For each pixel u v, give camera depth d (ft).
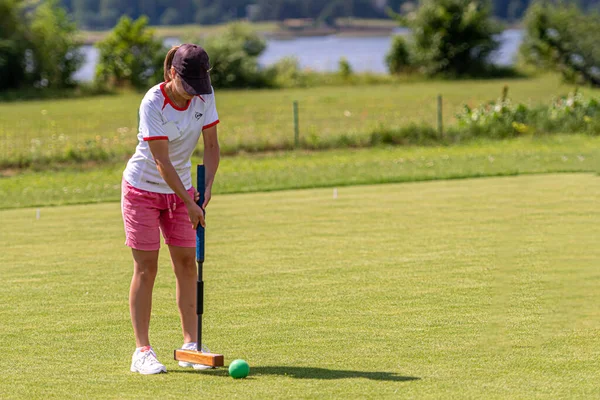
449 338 31.30
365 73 263.29
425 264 44.32
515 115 119.96
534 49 242.37
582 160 88.69
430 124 123.54
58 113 168.25
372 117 144.77
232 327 33.35
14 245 52.31
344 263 44.98
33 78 237.45
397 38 271.90
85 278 43.04
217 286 40.40
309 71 260.62
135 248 28.96
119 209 67.26
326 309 35.86
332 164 94.68
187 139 29.01
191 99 28.71
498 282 40.11
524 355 29.17
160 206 29.04
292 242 51.19
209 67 27.91
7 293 39.93
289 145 110.73
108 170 95.96
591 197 65.31
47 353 30.48
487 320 33.68
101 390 26.21
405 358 28.96
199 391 25.91
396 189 73.56
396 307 35.94
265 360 29.12
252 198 70.64
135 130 131.75
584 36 235.61
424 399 24.76
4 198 74.18
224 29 259.80
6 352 30.63
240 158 103.76
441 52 264.11
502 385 25.98
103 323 34.58
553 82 243.60
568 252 46.44
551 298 36.99
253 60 244.83
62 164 100.42
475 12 262.67
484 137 115.75
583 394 25.11
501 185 73.56
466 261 44.78
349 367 28.07
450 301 36.76
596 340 30.91
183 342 31.94
